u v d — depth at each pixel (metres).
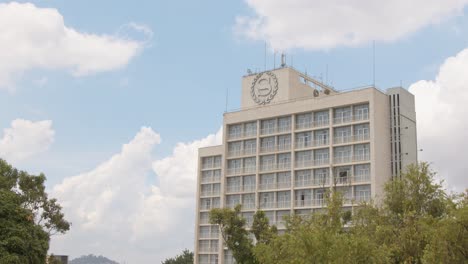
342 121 100.94
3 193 52.69
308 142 104.56
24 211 52.66
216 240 117.69
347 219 56.94
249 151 112.00
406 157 100.00
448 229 42.34
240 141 114.00
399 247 48.34
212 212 64.94
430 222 48.31
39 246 52.56
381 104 100.06
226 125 115.94
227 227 64.75
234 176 112.88
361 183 95.31
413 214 50.53
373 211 55.16
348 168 98.25
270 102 112.50
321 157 102.25
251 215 107.88
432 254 42.22
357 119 99.50
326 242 41.94
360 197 95.12
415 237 48.22
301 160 104.62
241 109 116.19
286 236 51.22
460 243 42.09
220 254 112.38
